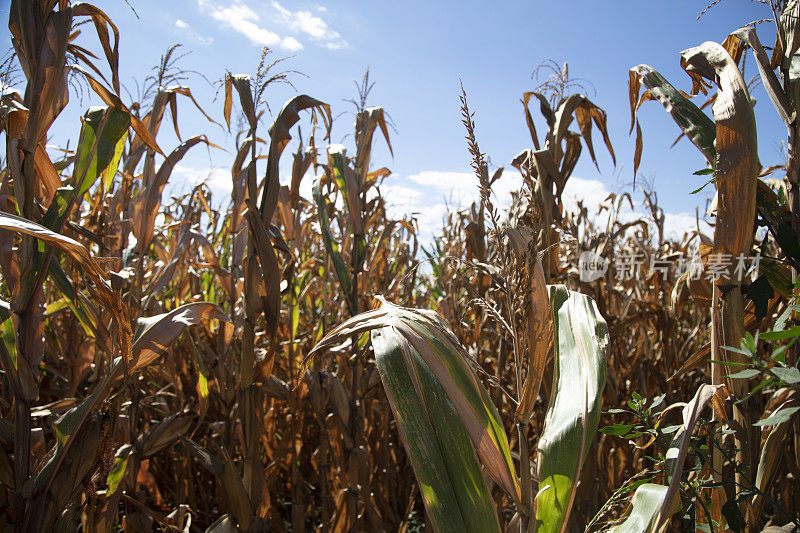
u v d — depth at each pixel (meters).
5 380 2.13
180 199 4.34
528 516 1.38
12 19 1.75
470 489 1.29
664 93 1.83
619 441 3.22
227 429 2.92
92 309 2.19
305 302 4.43
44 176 1.97
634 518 1.39
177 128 2.82
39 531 1.74
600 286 3.23
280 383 2.86
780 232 1.58
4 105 2.05
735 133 1.55
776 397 1.79
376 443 3.26
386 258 3.84
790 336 1.19
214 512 3.31
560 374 1.61
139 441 2.35
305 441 3.69
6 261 1.80
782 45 1.75
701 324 3.72
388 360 1.38
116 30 2.01
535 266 1.48
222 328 3.05
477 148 1.46
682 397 3.36
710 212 1.83
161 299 3.67
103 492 2.22
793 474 2.30
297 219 3.68
